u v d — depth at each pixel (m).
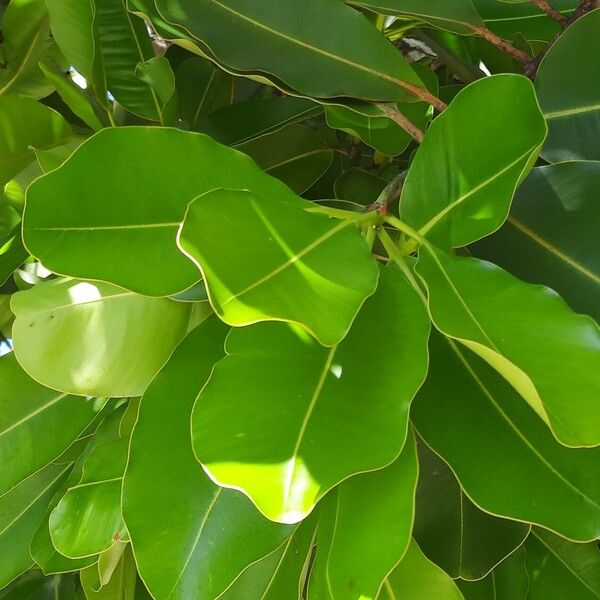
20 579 0.73
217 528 0.42
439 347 0.46
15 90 0.74
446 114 0.45
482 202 0.43
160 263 0.42
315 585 0.41
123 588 0.59
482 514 0.55
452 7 0.56
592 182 0.49
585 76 0.53
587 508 0.41
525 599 0.63
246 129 0.66
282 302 0.34
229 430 0.36
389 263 0.42
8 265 0.58
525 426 0.43
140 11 0.54
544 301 0.39
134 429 0.43
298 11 0.53
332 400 0.37
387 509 0.39
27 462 0.54
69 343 0.47
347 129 0.61
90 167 0.42
